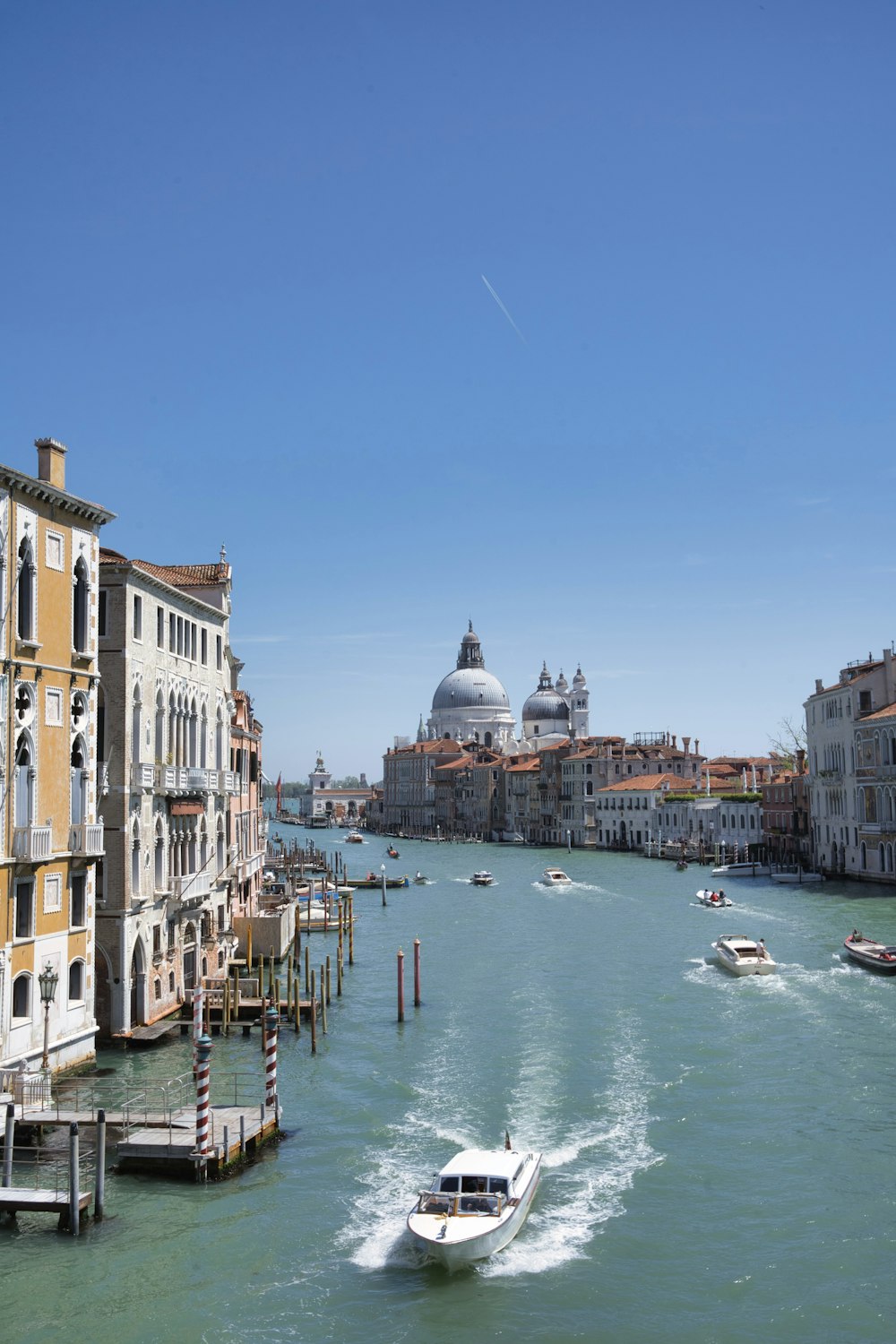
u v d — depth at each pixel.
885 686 85.50
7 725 29.98
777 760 153.62
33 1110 29.05
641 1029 42.75
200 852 47.16
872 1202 26.31
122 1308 21.98
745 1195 26.88
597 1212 26.11
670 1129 31.39
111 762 38.09
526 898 94.06
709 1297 22.42
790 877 92.75
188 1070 35.66
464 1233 23.62
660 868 119.00
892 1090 34.16
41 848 30.81
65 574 33.16
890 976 51.19
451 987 52.34
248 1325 21.47
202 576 52.56
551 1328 21.38
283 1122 32.28
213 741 49.59
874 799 84.56
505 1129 31.56
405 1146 30.33
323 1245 24.56
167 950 42.22
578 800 164.38
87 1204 25.52
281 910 60.31
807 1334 21.08
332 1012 47.12
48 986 29.84
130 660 38.72
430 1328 21.41
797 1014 44.06
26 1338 21.00
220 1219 25.75
